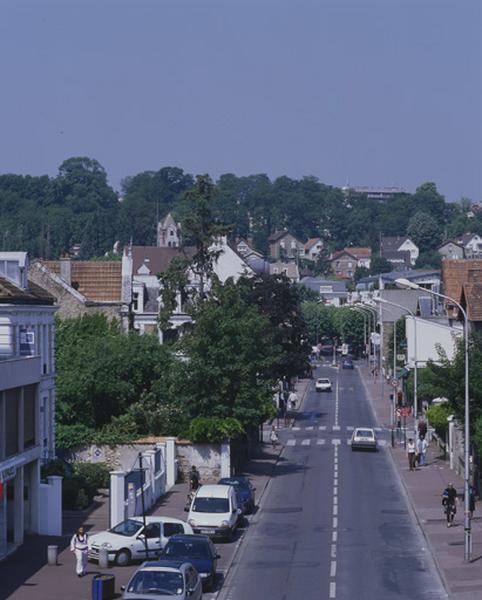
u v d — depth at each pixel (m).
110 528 54.91
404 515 65.50
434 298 146.75
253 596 45.00
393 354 145.38
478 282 98.75
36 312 74.88
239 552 54.78
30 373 56.12
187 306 85.62
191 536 48.25
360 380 174.25
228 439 78.56
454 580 47.12
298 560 52.53
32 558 51.28
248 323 81.31
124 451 77.44
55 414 80.75
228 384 79.75
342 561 52.09
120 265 112.38
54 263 112.06
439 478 79.50
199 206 105.69
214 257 107.06
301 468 87.00
